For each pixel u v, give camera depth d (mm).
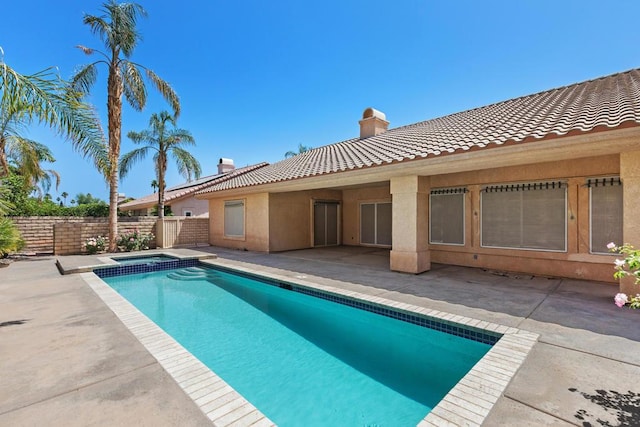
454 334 5941
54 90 6844
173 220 20375
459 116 15000
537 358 4320
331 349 6168
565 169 9883
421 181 10508
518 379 3781
